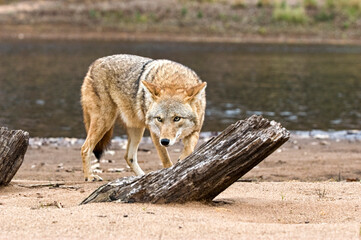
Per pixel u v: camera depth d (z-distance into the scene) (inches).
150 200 281.1
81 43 1572.3
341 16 1882.4
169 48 1498.5
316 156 547.5
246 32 1772.9
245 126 277.7
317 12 1911.9
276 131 271.7
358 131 678.5
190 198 284.5
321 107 832.3
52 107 810.8
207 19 1824.6
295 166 502.6
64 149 588.7
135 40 1638.8
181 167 282.2
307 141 628.4
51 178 450.6
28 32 1706.4
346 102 872.9
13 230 238.1
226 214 272.2
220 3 1942.7
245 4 1927.9
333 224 248.4
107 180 432.1
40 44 1551.4
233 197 325.4
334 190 345.1
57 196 332.8
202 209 276.7
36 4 1873.8
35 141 621.0
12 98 868.0
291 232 234.2
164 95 368.5
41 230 236.7
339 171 477.1
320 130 685.3
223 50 1515.7
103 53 1387.8
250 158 274.8
